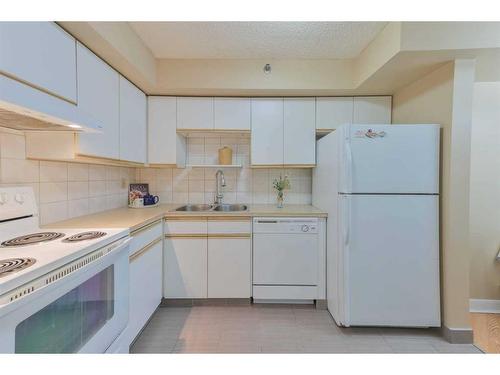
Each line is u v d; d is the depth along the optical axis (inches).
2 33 39.0
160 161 100.2
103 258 46.7
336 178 80.7
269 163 102.3
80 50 58.8
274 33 76.5
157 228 84.4
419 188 74.3
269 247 92.6
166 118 100.0
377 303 75.9
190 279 92.7
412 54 67.9
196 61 92.6
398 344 72.1
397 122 97.3
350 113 101.1
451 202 72.2
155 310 85.3
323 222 91.8
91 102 63.2
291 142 102.1
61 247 43.3
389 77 83.3
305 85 93.8
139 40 77.8
